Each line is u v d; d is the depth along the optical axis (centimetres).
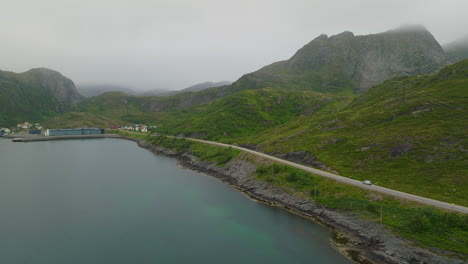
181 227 8719
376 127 15212
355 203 9094
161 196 11738
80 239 7825
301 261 6731
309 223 8956
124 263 6656
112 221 9100
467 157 10050
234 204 10825
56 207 10262
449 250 6294
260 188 12244
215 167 16488
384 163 11538
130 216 9538
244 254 7088
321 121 19275
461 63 18400
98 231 8344
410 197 8481
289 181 11738
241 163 15488
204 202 11025
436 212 7338
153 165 18162
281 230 8475
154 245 7544
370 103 19925
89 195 11725
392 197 8712
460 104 13738
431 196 8481
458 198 8075
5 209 10000
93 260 6756
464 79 16538
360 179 10650
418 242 6812
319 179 11125
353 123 16812
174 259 6844
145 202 10962
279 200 10975
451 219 6969
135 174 15600
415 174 10081
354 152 13262
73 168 16938
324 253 7088
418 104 15438
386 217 8019
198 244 7625
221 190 12688
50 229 8438
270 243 7669
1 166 17200
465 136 11162
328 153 13875
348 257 6881
